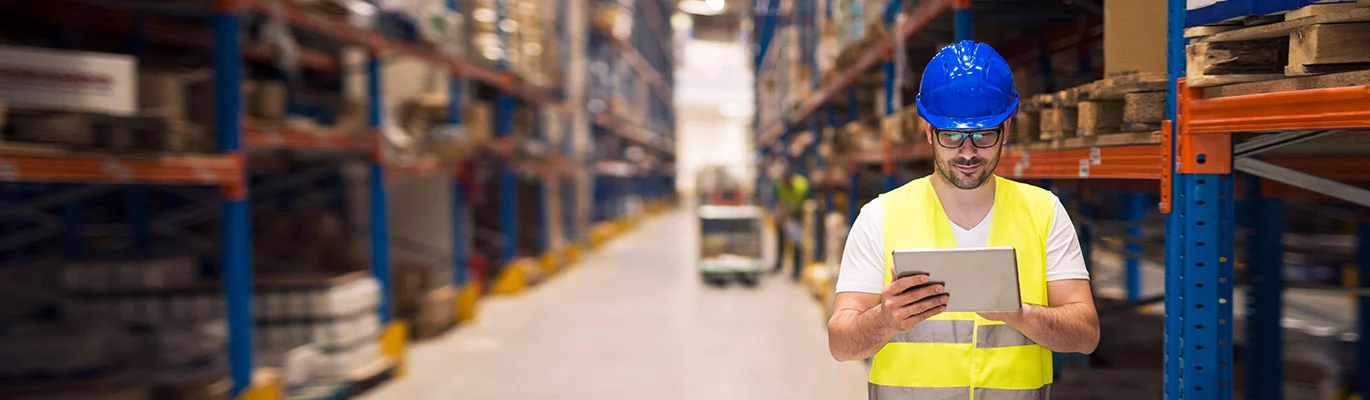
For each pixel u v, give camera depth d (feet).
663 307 26.12
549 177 36.37
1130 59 6.70
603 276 34.58
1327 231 18.26
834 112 25.11
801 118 30.86
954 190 4.84
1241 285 10.94
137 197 18.44
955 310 4.28
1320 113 4.89
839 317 4.80
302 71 23.29
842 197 25.11
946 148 4.51
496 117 32.63
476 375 17.38
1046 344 4.47
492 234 32.55
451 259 24.97
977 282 4.22
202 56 18.58
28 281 14.74
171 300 14.82
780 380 16.67
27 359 12.12
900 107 14.75
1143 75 6.23
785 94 34.91
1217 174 5.73
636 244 50.42
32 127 9.62
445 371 17.74
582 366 18.12
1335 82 4.86
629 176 70.08
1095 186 10.95
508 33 27.27
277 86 14.60
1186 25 5.85
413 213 25.13
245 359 12.75
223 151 12.49
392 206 25.11
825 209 27.17
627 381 16.76
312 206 23.72
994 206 4.78
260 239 19.04
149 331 14.02
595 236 46.68
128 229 19.71
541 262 33.55
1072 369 11.69
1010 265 4.18
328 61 22.66
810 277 27.43
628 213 63.52
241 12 12.74
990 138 4.46
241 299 12.69
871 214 5.01
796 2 29.63
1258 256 10.91
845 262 5.06
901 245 4.80
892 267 4.53
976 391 4.78
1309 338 15.33
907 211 4.89
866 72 20.36
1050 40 13.06
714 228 32.22
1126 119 6.38
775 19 39.01
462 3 23.89
